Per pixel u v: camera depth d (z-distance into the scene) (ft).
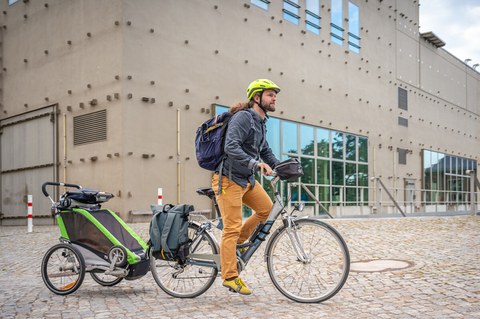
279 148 60.54
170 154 48.88
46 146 54.24
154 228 14.99
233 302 14.02
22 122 58.08
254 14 58.54
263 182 55.42
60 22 52.95
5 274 20.85
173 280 15.15
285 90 62.18
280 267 14.07
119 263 15.47
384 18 84.69
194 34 51.70
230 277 13.74
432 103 100.27
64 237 16.31
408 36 92.12
